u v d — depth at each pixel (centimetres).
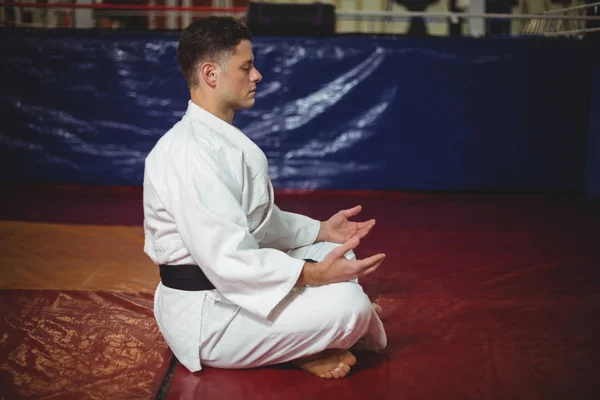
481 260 333
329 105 508
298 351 192
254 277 176
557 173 520
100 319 244
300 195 505
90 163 519
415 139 513
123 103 510
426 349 221
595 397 189
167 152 186
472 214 448
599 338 233
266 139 513
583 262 331
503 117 510
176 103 510
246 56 190
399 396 188
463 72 502
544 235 389
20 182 522
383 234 387
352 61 501
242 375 199
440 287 288
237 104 194
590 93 509
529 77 504
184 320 195
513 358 215
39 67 505
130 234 372
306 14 496
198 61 189
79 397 185
